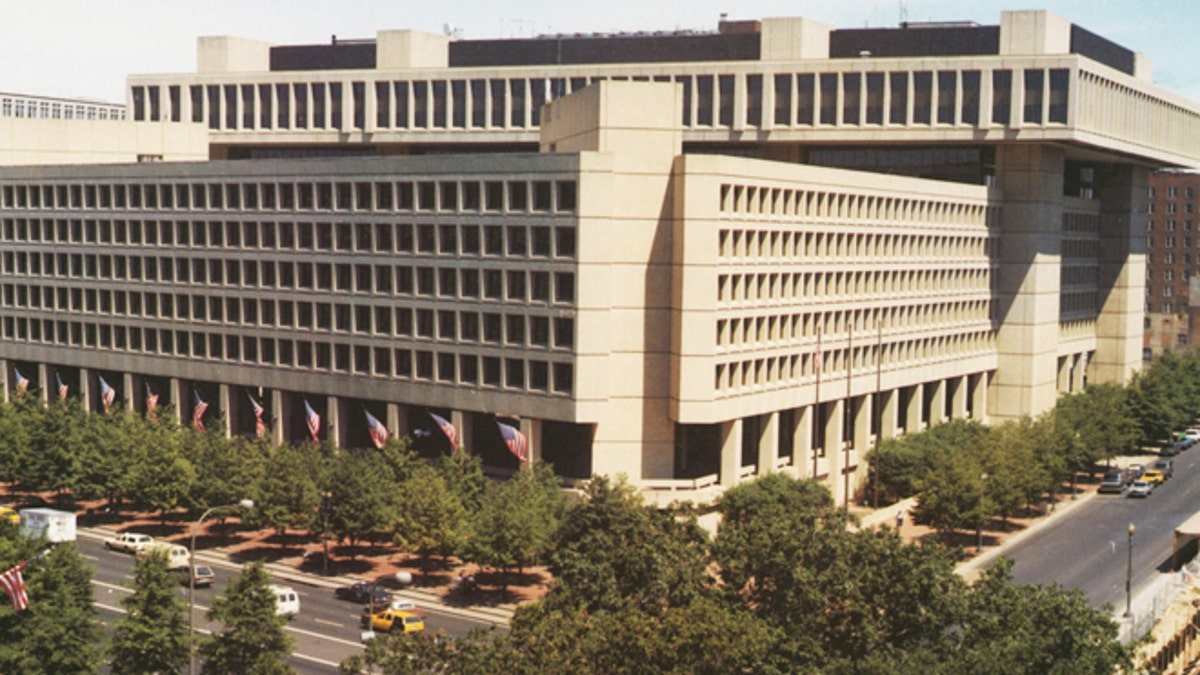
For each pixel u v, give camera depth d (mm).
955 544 105875
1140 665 65000
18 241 144375
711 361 104250
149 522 108000
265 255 122562
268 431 120438
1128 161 169250
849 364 114062
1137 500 128250
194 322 129000
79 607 66188
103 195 136125
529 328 105062
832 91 139125
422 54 154250
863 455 126500
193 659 68188
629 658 52156
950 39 140750
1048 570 97375
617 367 105562
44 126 149250
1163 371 168750
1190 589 92188
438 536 89062
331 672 70438
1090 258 172000
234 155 166750
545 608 57312
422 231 111562
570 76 145875
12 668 62125
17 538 68125
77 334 140250
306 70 159875
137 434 110125
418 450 116125
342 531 93812
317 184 118375
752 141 141250
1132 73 167750
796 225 113625
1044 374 151750
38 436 110500
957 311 141625
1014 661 49969
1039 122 135750
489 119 148375
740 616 55344
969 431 130250
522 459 100500
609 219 102188
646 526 68688
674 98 104562
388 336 114188
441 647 51531
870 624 55688
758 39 143625
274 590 65812
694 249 103312
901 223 129375
